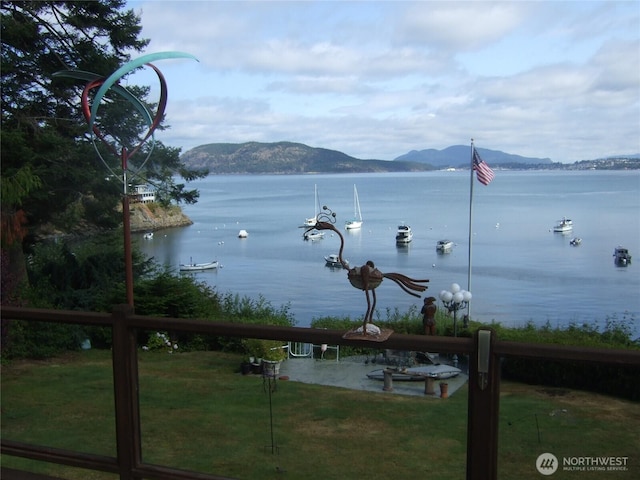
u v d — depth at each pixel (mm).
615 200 140625
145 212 83000
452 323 14961
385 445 3549
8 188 10961
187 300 13914
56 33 15008
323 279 45969
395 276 2365
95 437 3572
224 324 2529
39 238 16344
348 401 4059
